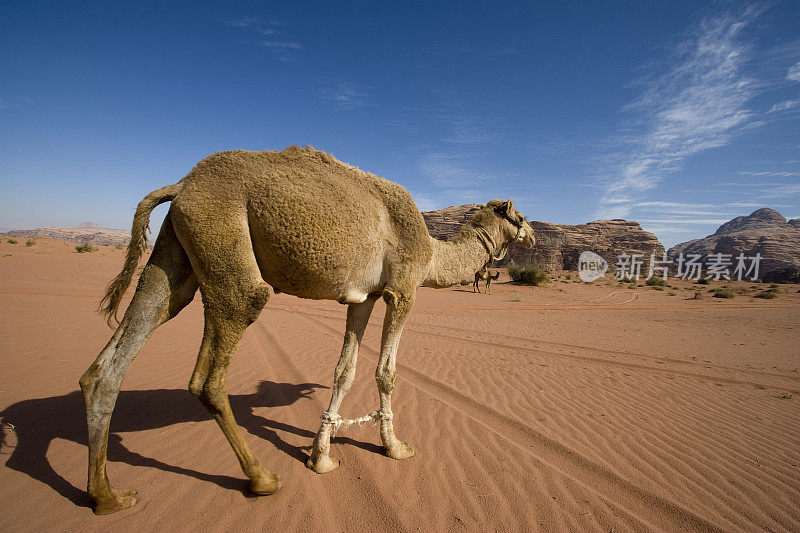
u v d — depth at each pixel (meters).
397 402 5.74
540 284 40.41
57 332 8.52
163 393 5.61
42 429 4.27
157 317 3.08
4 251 32.25
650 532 3.23
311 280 3.29
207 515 3.05
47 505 3.06
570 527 3.22
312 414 5.14
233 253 2.96
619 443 4.88
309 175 3.25
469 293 30.75
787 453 4.87
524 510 3.40
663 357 10.50
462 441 4.61
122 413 4.86
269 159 3.24
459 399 6.07
